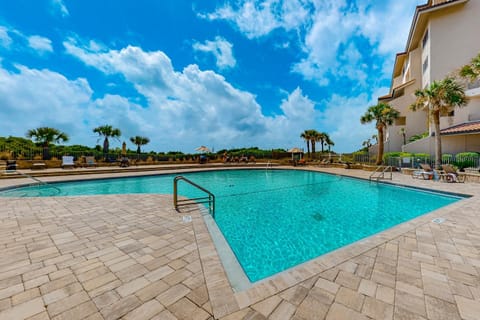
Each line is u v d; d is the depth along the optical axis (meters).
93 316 1.81
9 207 5.45
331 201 8.05
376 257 2.86
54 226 4.08
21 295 2.07
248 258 3.87
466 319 1.77
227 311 1.87
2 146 15.15
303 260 3.80
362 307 1.91
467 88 13.58
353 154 20.22
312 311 1.86
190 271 2.54
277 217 6.18
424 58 17.80
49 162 15.39
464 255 2.92
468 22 14.58
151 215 4.82
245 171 18.55
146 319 1.78
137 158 20.84
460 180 10.21
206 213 5.00
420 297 2.05
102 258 2.85
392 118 16.50
